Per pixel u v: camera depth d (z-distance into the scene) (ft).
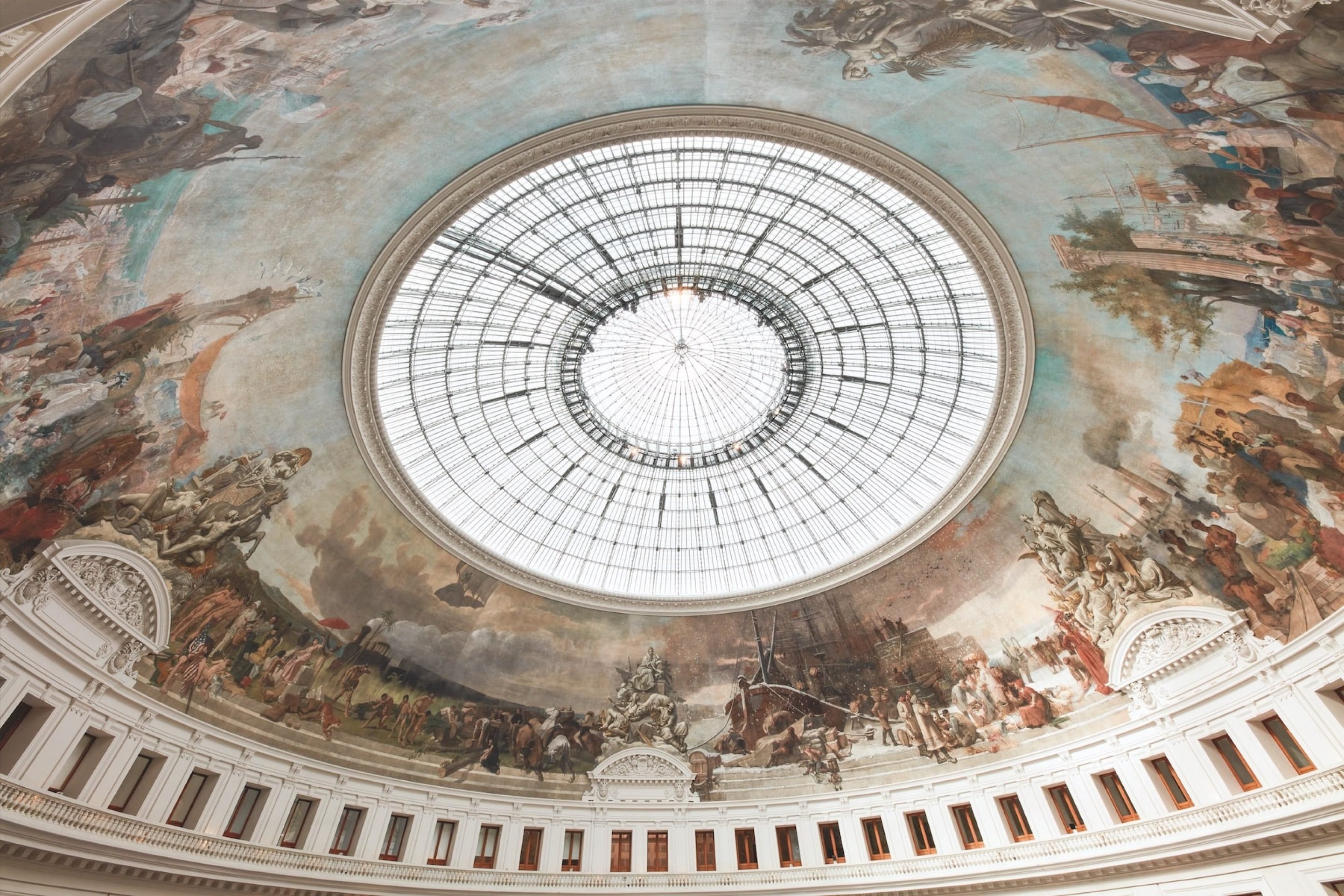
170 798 67.51
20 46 30.91
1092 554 78.74
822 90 56.08
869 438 95.55
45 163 39.99
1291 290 53.42
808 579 97.60
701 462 104.27
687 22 49.47
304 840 77.71
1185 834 67.26
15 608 56.13
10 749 56.65
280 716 79.51
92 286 49.80
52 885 56.13
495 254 76.69
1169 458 69.82
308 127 50.67
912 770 90.58
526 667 98.12
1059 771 80.38
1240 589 68.44
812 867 87.97
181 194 49.26
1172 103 45.65
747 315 94.17
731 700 100.83
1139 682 75.77
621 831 93.66
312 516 78.69
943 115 55.83
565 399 96.07
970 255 67.97
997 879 77.00
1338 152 42.52
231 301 59.52
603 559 106.11
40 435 54.34
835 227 77.82
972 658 90.07
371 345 72.08
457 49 48.78
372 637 87.25
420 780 88.48
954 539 88.48
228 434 68.03
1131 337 65.82
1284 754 65.05
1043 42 45.06
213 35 39.14
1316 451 59.88
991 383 82.99
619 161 69.21
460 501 95.81
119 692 64.44
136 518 64.28
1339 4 32.89
